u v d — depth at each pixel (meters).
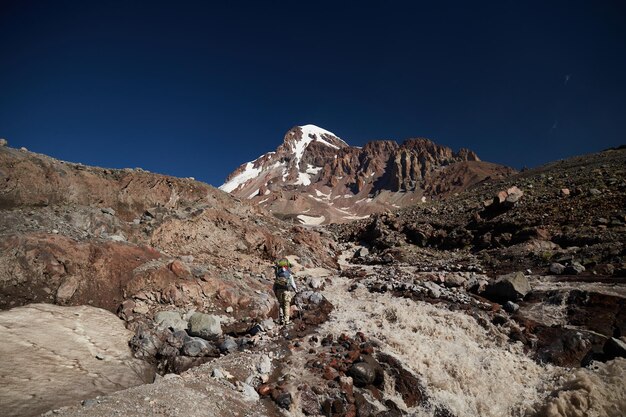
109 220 15.67
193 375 8.45
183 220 18.80
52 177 15.50
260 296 14.47
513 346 11.89
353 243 33.81
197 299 12.67
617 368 9.61
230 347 10.47
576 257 16.98
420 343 11.80
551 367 10.86
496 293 15.21
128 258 13.09
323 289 18.39
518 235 22.06
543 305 13.56
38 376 6.88
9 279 10.32
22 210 13.45
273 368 9.69
